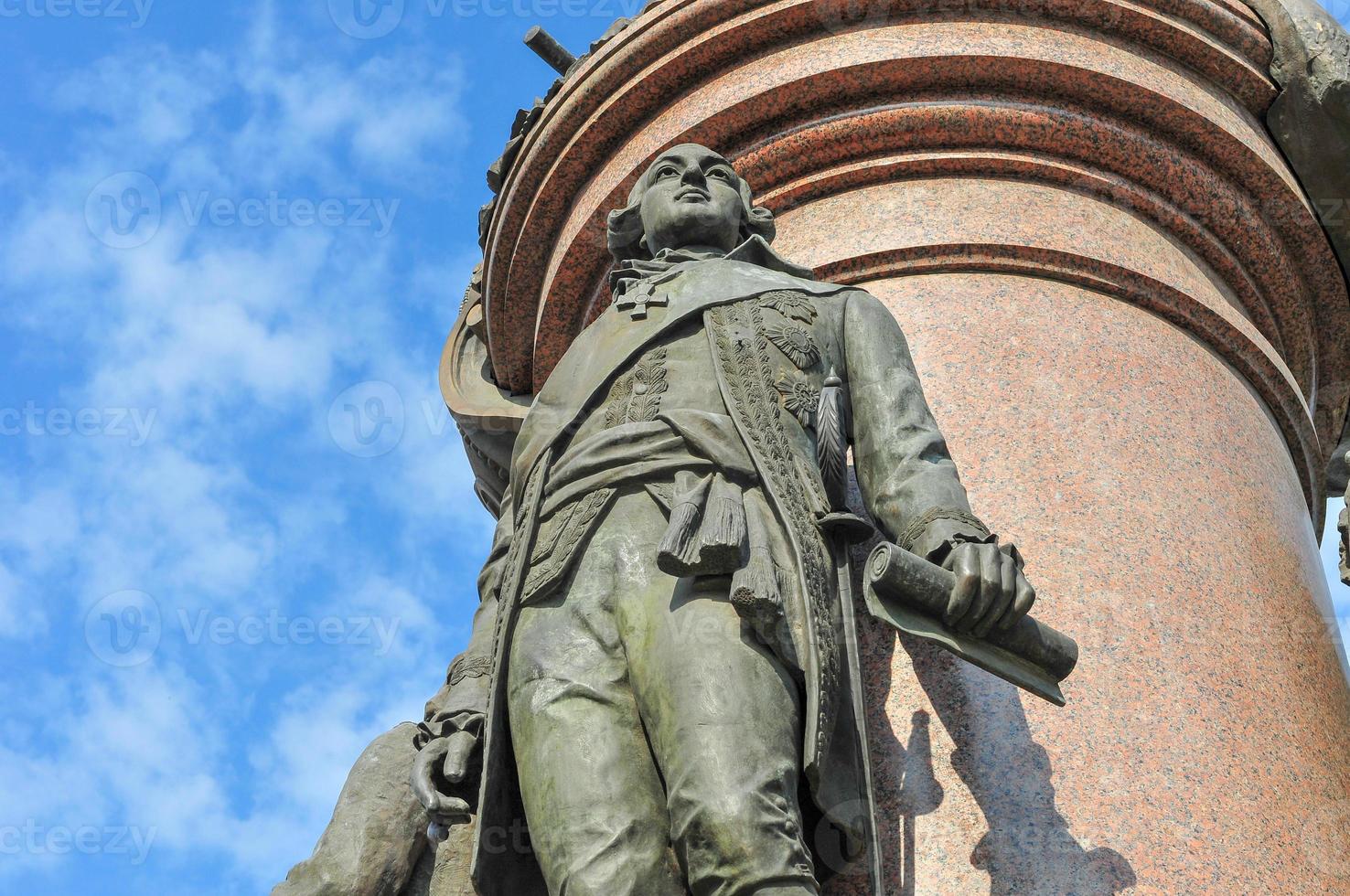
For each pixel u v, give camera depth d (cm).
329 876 654
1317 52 702
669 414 494
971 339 605
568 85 747
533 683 463
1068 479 561
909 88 675
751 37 700
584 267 725
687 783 422
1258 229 683
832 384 513
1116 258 636
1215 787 486
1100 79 665
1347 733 541
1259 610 548
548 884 435
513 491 535
